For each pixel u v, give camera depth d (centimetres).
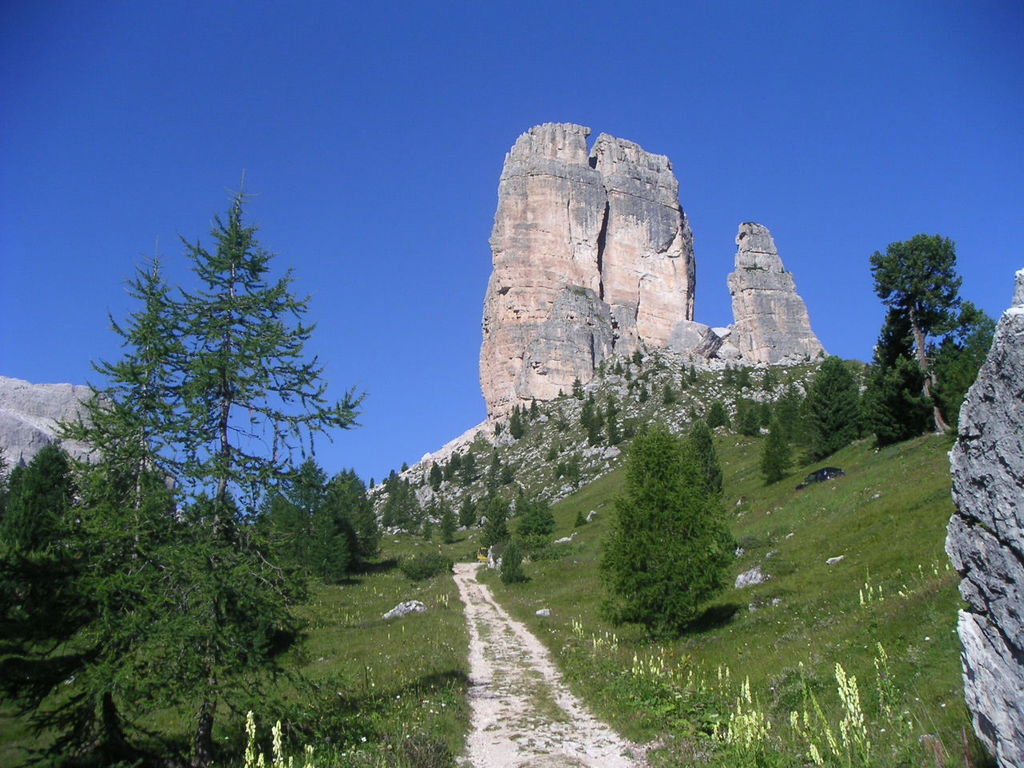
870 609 1791
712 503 2561
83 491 1373
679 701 1462
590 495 9362
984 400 645
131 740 1466
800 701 1304
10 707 1374
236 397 1476
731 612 2472
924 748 868
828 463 5334
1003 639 640
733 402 12294
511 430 14562
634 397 13612
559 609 3588
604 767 1193
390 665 2256
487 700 1759
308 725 1393
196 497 1351
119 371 1375
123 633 1231
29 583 1270
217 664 1291
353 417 1532
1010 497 607
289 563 1426
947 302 4941
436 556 6097
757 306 16862
